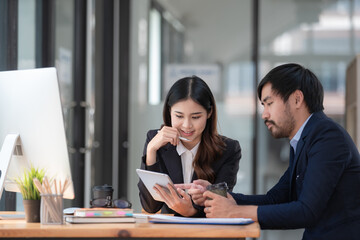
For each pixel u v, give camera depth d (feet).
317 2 20.52
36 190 7.47
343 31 20.40
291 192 8.44
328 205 7.91
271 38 20.57
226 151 9.52
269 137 20.45
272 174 20.40
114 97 20.71
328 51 20.42
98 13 18.57
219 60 20.79
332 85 20.36
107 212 7.23
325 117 8.21
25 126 7.93
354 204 7.89
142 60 20.97
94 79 18.06
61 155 7.75
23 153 8.01
